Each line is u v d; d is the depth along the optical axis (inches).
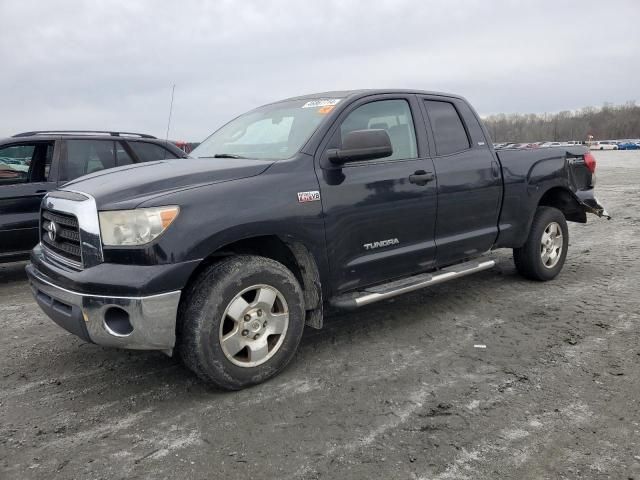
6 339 174.9
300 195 138.4
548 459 100.4
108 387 136.6
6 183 248.7
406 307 195.9
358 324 179.0
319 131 149.3
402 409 120.8
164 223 117.6
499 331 169.2
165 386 136.3
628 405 119.8
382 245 159.3
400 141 170.1
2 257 246.4
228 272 125.6
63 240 137.0
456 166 180.4
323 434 111.1
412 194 164.6
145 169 143.2
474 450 103.9
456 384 132.6
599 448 103.6
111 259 119.4
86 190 131.0
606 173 926.4
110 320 119.2
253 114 188.2
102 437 112.3
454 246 181.2
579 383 131.3
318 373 141.1
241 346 129.5
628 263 257.8
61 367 150.5
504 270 249.3
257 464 101.3
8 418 121.3
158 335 117.4
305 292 149.1
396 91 174.4
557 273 229.6
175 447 107.9
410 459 101.5
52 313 131.7
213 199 124.9
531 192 208.5
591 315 181.6
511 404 121.6
